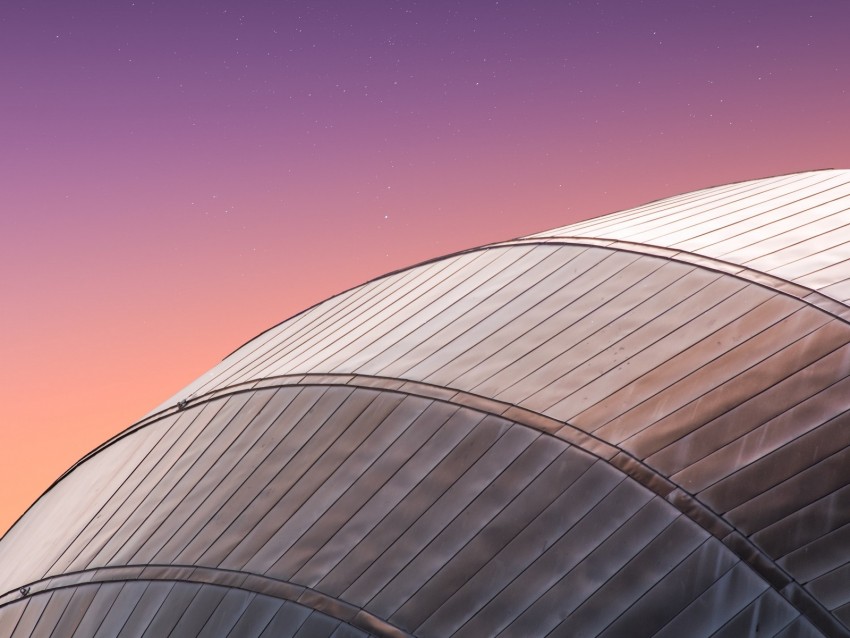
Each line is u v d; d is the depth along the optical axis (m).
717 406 16.45
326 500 19.03
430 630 15.40
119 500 24.70
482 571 15.82
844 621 13.02
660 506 15.27
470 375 20.30
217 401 25.97
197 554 19.89
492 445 17.89
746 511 14.69
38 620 22.11
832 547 13.80
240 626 17.48
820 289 18.20
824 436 15.16
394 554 16.97
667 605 14.11
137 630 19.25
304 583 17.39
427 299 25.80
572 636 14.32
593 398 17.86
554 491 16.38
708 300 19.14
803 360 16.59
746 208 24.00
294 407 22.91
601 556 15.09
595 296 21.17
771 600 13.59
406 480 18.34
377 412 20.62
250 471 21.56
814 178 25.75
